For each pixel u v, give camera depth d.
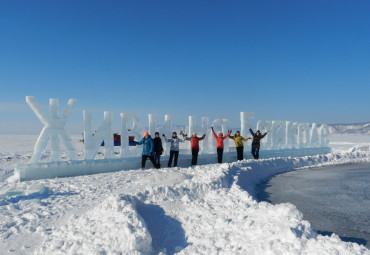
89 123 10.99
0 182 8.88
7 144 34.00
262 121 16.73
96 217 4.57
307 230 3.69
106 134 11.41
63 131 10.48
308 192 7.94
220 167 9.72
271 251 3.22
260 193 7.96
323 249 3.12
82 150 22.12
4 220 4.99
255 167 11.63
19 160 14.86
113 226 4.01
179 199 5.84
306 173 12.05
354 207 6.26
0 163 13.45
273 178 10.83
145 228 3.88
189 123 13.78
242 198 5.66
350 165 15.03
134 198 5.41
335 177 10.70
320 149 19.83
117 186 7.80
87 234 4.02
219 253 3.55
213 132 13.34
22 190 7.18
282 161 13.88
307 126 19.69
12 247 4.03
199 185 6.57
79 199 6.39
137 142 11.07
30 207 5.78
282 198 7.23
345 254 3.00
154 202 5.62
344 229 4.80
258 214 4.44
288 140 18.25
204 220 4.69
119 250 3.54
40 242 4.19
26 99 9.90
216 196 5.96
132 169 11.48
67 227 4.49
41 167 9.50
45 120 10.19
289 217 4.02
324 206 6.36
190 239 4.15
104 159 10.98
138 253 3.50
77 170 10.23
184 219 4.87
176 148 11.90
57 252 3.68
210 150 14.55
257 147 13.89
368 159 17.28
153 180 7.94
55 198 6.52
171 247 4.06
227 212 4.91
